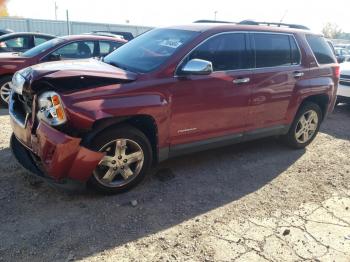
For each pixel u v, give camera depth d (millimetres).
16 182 3932
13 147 3943
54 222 3283
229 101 4359
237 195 4027
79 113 3240
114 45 8180
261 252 3049
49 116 3291
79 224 3279
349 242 3283
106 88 3443
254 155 5266
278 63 4898
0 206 3469
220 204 3805
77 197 3719
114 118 3500
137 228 3287
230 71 4355
